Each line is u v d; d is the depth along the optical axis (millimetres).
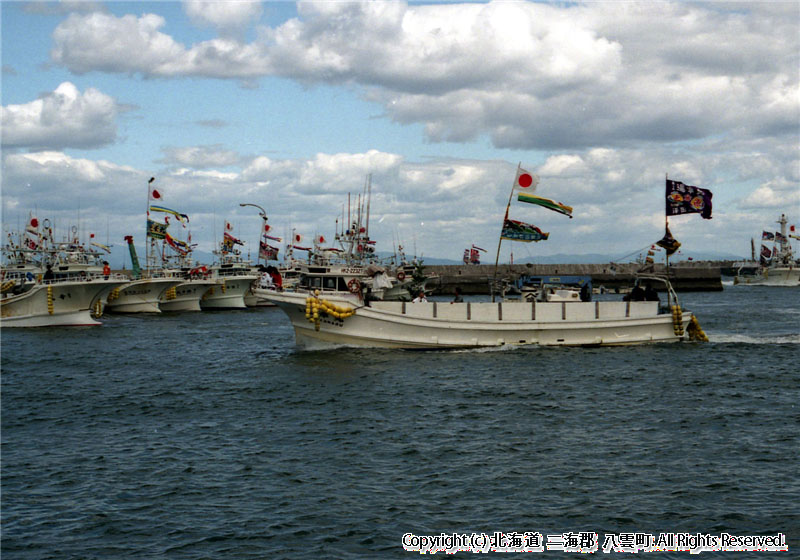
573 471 23391
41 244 83000
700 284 142625
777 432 27531
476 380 37250
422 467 23953
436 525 19688
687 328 49375
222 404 33719
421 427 28672
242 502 21328
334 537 19047
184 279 92188
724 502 20828
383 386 36094
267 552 18312
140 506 21188
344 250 71062
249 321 77875
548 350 45594
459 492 21797
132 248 91062
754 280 165750
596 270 151500
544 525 19656
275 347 53938
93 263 87562
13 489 22609
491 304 45406
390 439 27125
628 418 29828
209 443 27250
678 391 34844
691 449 25516
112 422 30891
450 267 149250
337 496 21625
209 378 40625
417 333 44750
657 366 41031
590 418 29859
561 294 49312
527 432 27844
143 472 24031
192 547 18625
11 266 81688
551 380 37219
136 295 89500
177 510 20844
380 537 19031
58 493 22250
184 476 23547
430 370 39750
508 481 22609
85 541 19062
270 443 27000
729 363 42219
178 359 48656
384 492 21891
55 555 18328
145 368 44906
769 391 34875
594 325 46531
